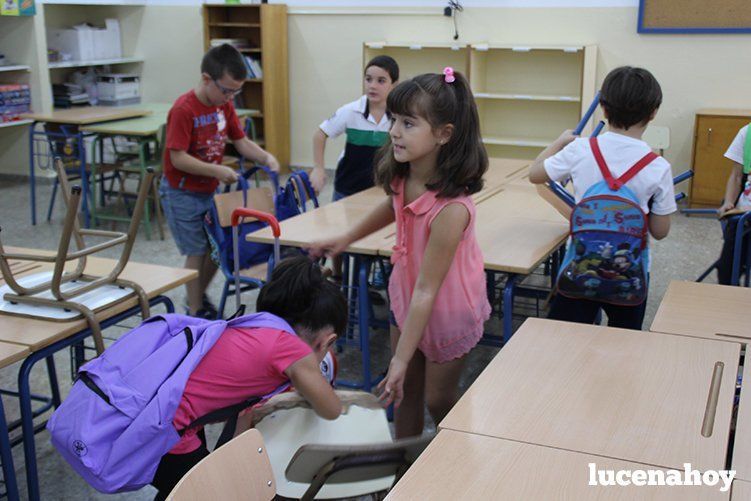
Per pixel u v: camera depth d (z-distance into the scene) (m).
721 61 6.36
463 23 7.05
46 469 2.75
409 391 2.45
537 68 6.95
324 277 2.06
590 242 2.59
